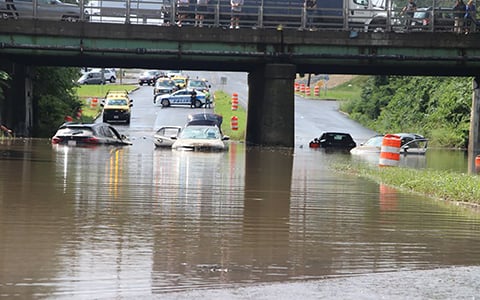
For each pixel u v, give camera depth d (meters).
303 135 111.56
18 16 85.00
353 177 45.97
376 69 88.19
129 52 80.88
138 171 45.31
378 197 35.50
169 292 17.70
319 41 82.56
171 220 27.03
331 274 19.75
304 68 88.06
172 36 81.12
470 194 33.94
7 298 17.03
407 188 39.47
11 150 62.09
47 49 80.62
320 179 44.03
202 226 26.03
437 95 124.19
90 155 58.31
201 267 20.16
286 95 82.75
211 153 67.19
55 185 36.44
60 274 19.05
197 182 39.97
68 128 71.94
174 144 69.56
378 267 20.66
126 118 116.19
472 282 19.09
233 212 29.36
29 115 92.88
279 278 19.19
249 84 92.44
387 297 17.64
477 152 90.19
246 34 81.94
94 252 21.50
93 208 29.22
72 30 80.44
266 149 78.56
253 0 90.12
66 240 22.98
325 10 87.12
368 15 92.12
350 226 26.97
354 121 137.38
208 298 17.27
